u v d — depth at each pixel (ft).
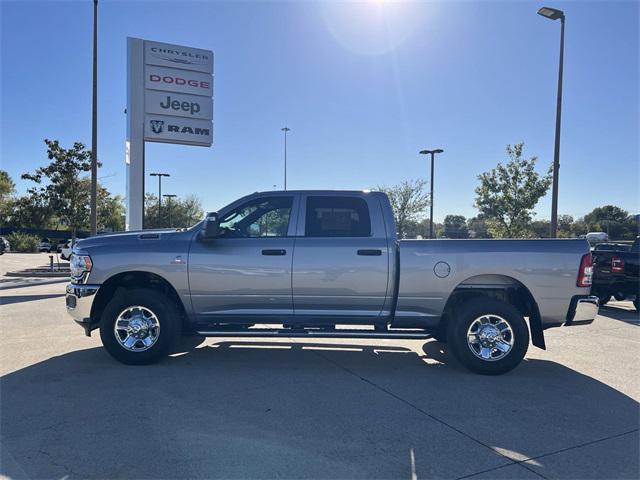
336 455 12.03
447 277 19.12
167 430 13.37
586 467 11.62
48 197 81.92
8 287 50.26
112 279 20.17
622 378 18.83
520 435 13.38
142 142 55.11
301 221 19.94
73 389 16.72
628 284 36.96
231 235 20.06
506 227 82.48
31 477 10.83
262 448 12.35
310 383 17.78
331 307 19.61
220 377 18.37
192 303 19.81
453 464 11.68
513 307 18.97
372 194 20.15
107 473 11.02
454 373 19.36
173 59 56.49
